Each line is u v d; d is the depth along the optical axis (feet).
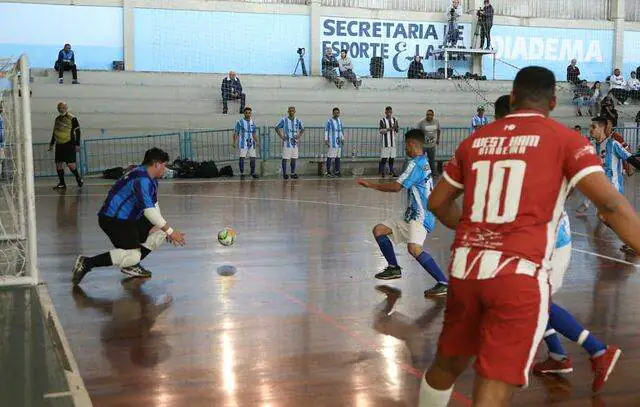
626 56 101.60
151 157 22.35
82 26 80.74
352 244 30.48
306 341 16.96
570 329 13.78
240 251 28.63
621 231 8.61
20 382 13.57
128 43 82.28
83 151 68.85
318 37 88.89
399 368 15.14
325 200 47.83
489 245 9.05
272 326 18.20
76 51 80.84
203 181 63.05
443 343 9.73
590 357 13.83
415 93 82.94
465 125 80.94
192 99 76.64
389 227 22.70
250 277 23.89
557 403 13.29
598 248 30.58
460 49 90.17
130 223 22.79
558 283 13.74
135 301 20.58
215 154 73.10
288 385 14.05
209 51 85.87
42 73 77.46
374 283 23.18
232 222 36.81
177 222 36.65
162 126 72.74
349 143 76.43
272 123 75.61
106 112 72.43
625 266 26.53
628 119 87.04
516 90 9.75
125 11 81.87
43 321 17.78
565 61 98.94
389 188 21.36
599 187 8.70
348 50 90.38
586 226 37.37
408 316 19.27
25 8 78.54
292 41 88.53
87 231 33.81
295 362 15.44
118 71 77.51
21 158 24.85
